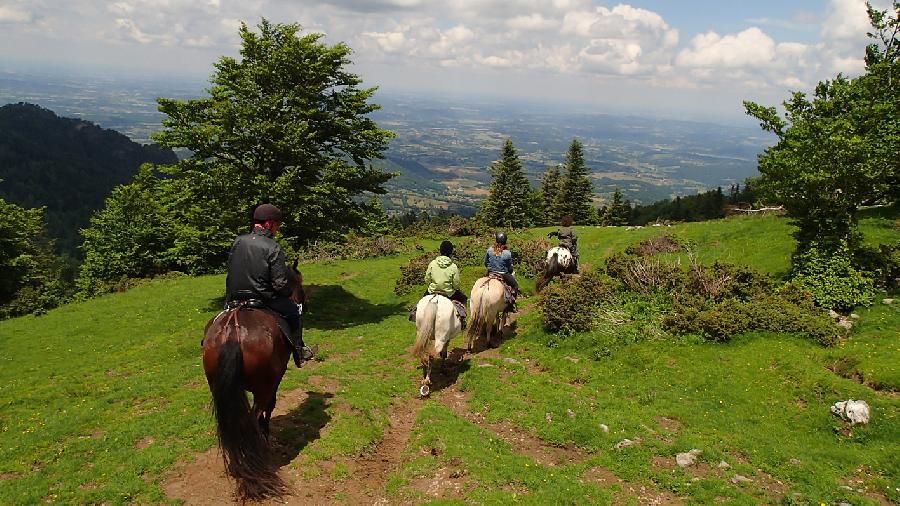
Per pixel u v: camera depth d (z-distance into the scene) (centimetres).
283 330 727
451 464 765
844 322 1301
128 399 1149
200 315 2242
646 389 1091
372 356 1429
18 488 682
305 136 1984
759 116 1630
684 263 2138
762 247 2106
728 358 1176
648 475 763
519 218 6900
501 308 1378
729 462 802
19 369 1677
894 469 794
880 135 1482
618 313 1416
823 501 705
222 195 1930
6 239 3981
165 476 710
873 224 1903
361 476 750
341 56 2155
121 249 4297
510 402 1028
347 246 3462
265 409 729
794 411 979
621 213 7406
